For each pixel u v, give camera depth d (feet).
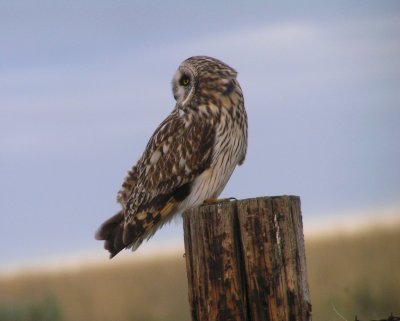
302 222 29.48
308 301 28.96
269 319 28.50
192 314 29.45
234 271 28.76
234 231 28.81
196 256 29.19
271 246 28.50
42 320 73.00
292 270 28.50
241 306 28.68
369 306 63.67
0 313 72.69
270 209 28.58
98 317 82.58
